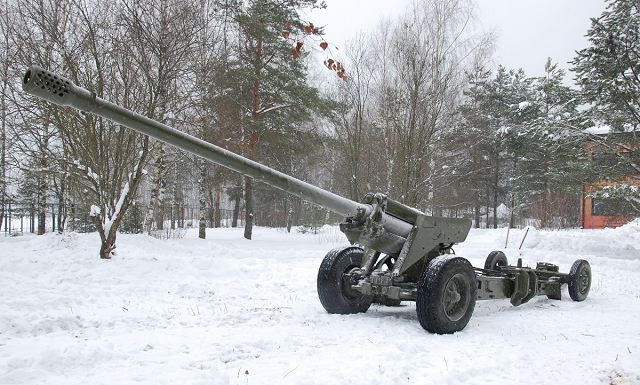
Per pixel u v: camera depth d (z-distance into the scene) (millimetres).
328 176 31500
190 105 12375
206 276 9117
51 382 3523
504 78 35000
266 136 19812
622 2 14070
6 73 10727
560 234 17859
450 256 5512
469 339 5047
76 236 11844
